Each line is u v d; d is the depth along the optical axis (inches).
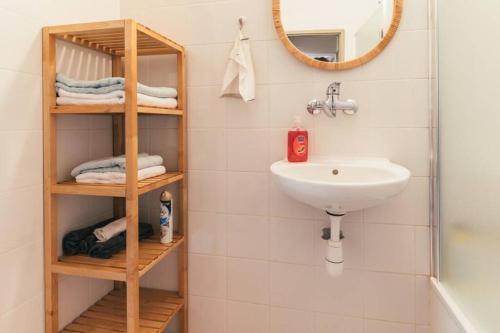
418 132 50.4
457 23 42.6
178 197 60.0
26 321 42.7
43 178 44.9
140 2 59.3
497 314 34.0
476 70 37.9
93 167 46.5
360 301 53.5
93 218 55.6
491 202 35.0
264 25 54.6
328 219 54.0
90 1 52.7
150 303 56.9
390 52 50.7
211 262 58.8
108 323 50.3
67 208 50.0
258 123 55.5
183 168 57.1
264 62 54.7
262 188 56.1
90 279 54.7
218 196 57.8
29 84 42.4
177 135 59.1
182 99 56.3
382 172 45.7
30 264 43.2
